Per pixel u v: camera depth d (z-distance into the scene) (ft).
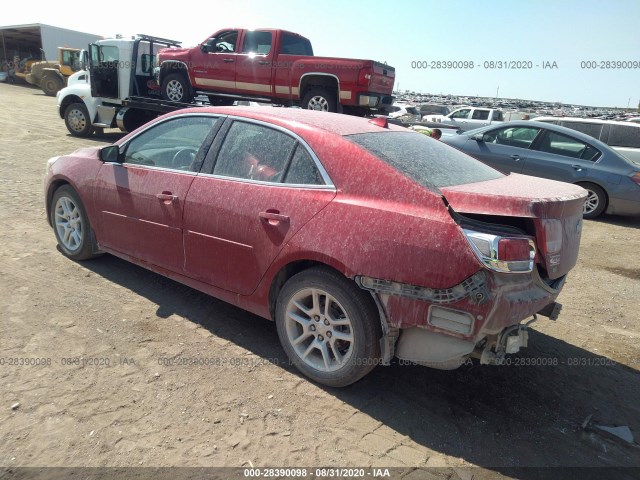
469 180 10.05
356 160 9.64
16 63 116.78
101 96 41.96
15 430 8.14
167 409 8.96
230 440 8.32
